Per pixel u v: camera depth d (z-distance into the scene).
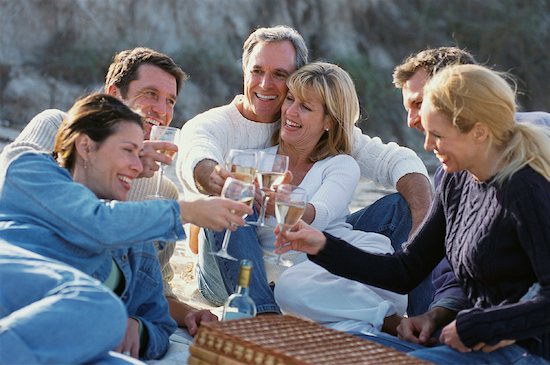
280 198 5.12
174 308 6.02
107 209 4.66
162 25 21.83
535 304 4.47
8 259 4.46
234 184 4.98
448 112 4.64
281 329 4.49
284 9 23.28
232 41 22.22
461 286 5.04
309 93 6.44
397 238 6.68
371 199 13.23
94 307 4.23
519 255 4.68
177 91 6.57
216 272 6.39
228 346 4.25
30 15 21.06
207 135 6.61
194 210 4.84
